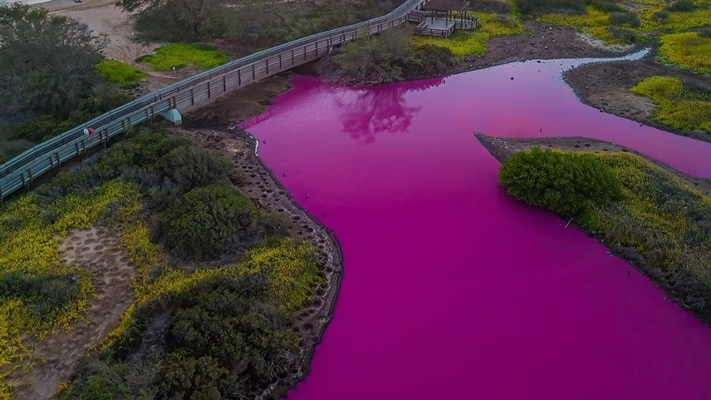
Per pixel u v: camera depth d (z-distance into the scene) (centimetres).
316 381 2533
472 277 3145
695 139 4588
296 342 2617
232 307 2598
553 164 3731
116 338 2522
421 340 2758
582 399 2481
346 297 2988
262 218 3281
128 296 2800
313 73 5616
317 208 3662
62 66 4544
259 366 2422
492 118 4878
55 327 2606
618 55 6275
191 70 5425
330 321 2838
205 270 2936
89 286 2830
